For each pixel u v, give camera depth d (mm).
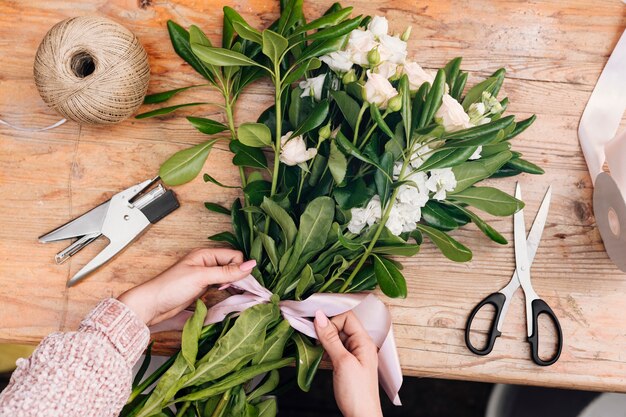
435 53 934
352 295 826
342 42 723
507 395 1140
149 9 921
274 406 901
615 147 891
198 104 848
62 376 667
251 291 831
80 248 897
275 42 695
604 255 938
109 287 906
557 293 932
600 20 945
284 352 912
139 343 753
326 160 794
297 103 796
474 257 929
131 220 896
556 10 944
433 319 922
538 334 927
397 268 833
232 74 845
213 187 920
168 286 819
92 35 782
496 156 787
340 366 813
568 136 946
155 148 920
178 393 862
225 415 848
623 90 934
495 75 853
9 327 895
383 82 683
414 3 933
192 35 792
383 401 1413
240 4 924
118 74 793
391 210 761
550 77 942
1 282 898
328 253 819
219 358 800
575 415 1111
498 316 912
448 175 753
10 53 914
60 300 900
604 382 922
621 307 932
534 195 938
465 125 699
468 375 919
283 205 796
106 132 917
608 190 853
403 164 736
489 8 938
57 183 914
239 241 871
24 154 914
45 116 916
